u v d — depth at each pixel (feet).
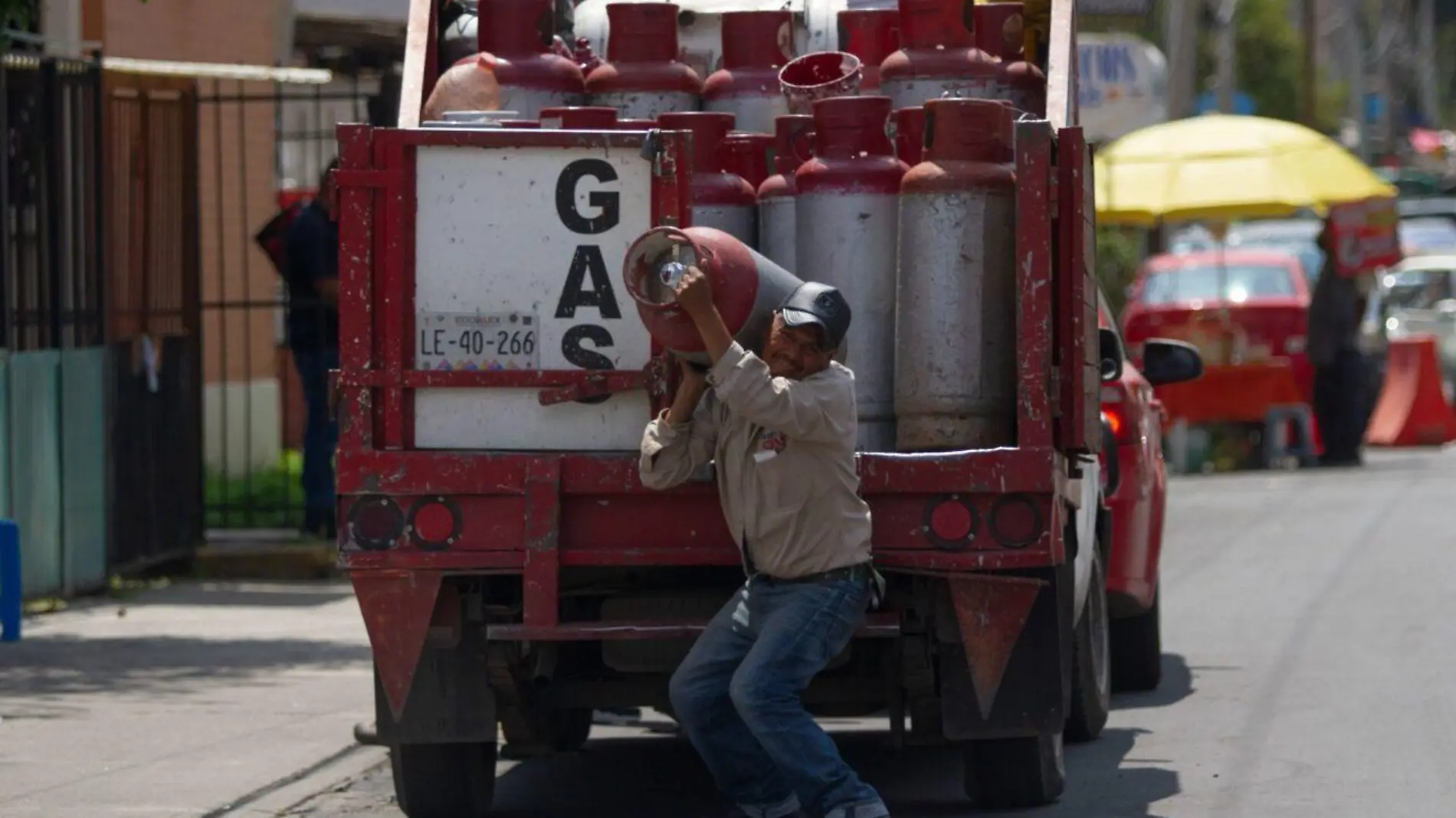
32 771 36.29
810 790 27.71
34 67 55.42
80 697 43.42
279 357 86.63
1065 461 30.07
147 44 76.28
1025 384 28.68
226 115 82.94
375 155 29.37
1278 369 103.60
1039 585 28.86
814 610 27.63
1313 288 108.37
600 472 29.17
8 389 53.52
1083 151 29.58
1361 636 51.88
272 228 67.46
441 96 33.55
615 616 30.42
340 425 29.50
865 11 35.29
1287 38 239.09
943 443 29.48
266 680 45.70
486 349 29.45
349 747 38.81
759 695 27.45
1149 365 47.11
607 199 29.32
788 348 27.45
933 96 33.14
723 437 27.96
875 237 30.40
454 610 29.71
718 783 29.30
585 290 29.40
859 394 30.45
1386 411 122.42
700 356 27.66
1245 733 40.24
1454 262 158.71
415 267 29.45
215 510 68.74
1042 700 30.07
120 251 60.90
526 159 29.35
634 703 32.24
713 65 37.52
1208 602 59.16
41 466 55.62
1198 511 84.38
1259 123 100.22
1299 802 33.86
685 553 29.25
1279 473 101.86
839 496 27.73
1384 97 329.31
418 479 29.30
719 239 27.63
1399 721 40.60
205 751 38.19
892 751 40.40
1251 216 96.02
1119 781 36.01
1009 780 33.04
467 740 30.30
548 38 34.63
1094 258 31.73
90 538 58.39
